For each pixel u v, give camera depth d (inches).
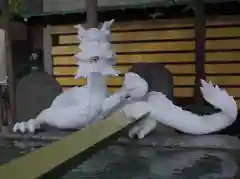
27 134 147.9
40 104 189.8
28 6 240.1
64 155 63.8
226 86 239.8
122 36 255.6
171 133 144.6
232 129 170.2
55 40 263.9
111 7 216.2
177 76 248.4
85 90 152.2
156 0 212.7
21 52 250.8
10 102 200.7
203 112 185.8
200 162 109.7
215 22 236.4
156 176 96.7
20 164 56.4
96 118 144.4
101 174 97.9
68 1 240.2
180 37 245.0
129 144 129.0
